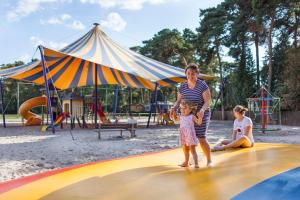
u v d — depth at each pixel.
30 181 2.90
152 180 2.79
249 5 21.97
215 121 23.45
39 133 10.91
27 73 15.02
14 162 5.37
